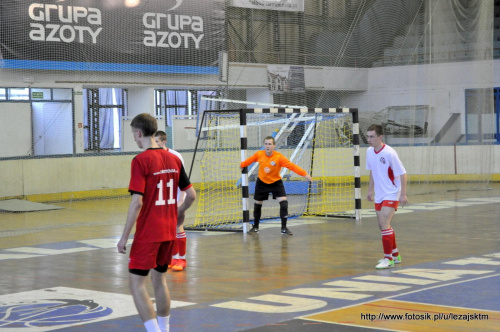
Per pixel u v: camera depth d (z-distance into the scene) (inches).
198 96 1106.7
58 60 826.2
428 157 817.5
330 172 844.6
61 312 250.2
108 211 694.5
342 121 860.6
